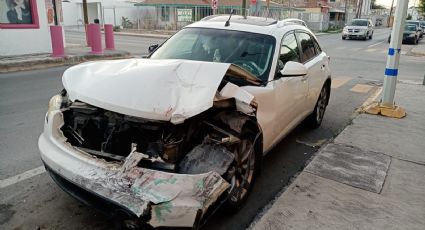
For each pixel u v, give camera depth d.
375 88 10.69
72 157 2.91
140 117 2.84
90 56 14.16
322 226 3.34
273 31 4.67
